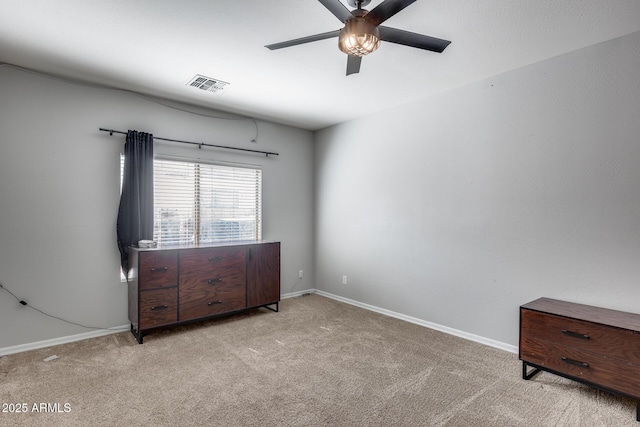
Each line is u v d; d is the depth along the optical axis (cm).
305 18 207
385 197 393
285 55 257
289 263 473
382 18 169
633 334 187
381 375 240
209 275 342
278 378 235
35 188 288
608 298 234
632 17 204
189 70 285
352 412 195
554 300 255
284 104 375
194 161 380
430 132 346
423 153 353
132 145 326
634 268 224
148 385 224
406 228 369
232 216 416
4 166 275
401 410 198
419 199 357
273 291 396
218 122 399
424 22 210
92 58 262
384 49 246
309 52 252
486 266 301
